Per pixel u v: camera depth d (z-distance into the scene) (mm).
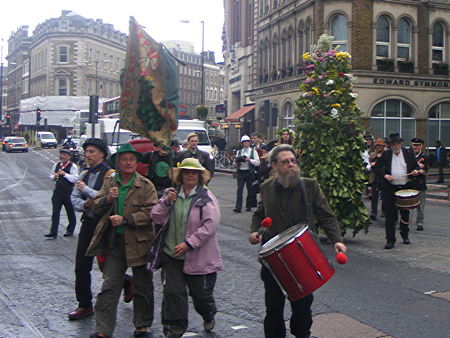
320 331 5273
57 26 82062
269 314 4410
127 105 4902
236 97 47375
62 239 10406
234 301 6301
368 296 6469
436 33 28891
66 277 7473
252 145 13984
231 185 22188
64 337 5145
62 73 81812
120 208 4941
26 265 8180
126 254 4906
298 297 4129
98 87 86062
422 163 11367
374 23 26938
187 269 4699
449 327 5387
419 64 28219
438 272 7648
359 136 9727
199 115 37469
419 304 6148
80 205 5512
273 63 34375
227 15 48156
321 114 9727
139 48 4824
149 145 9781
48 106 77812
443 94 28531
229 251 9164
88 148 5770
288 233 4254
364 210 9766
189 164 4770
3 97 138000
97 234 4957
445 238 10352
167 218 4773
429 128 28688
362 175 9750
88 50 83000
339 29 27281
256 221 4590
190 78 112688
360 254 8883
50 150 60281
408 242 9781
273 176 4516
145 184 5074
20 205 15875
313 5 28312
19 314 5824
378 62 27250
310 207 4391
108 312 4855
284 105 32062
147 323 5215
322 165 9641
